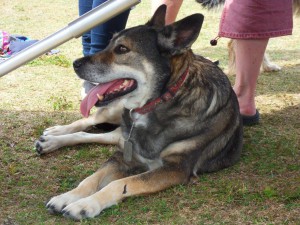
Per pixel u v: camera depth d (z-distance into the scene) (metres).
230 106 1.55
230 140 1.56
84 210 1.26
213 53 2.94
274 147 1.71
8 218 1.26
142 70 1.40
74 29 1.26
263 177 1.50
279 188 1.42
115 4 1.23
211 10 2.46
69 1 4.45
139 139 1.45
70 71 2.55
